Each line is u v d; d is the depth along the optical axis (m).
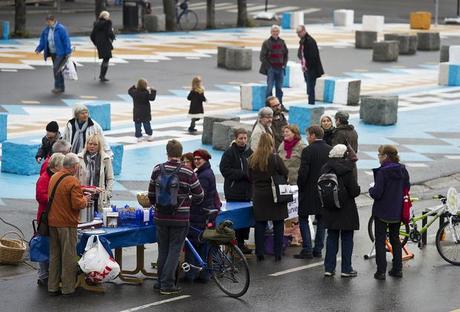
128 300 27.14
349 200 29.27
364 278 29.66
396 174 29.16
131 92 49.34
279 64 58.84
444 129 55.09
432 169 45.50
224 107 60.06
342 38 96.56
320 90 63.50
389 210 29.17
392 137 52.41
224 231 27.58
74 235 27.31
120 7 115.19
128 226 28.58
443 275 30.14
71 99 59.62
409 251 32.88
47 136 33.00
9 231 33.19
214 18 103.75
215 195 29.06
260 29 101.69
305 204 31.34
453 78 71.12
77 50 79.19
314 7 123.44
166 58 77.56
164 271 27.64
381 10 122.69
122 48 81.81
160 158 45.62
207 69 73.69
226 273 27.84
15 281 28.66
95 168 30.62
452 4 129.62
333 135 33.78
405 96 66.06
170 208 27.22
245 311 26.33
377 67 79.56
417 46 90.88
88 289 27.83
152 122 54.34
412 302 27.36
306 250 31.55
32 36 86.50
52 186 27.09
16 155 41.62
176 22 98.19
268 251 32.09
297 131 33.16
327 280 29.34
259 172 30.56
